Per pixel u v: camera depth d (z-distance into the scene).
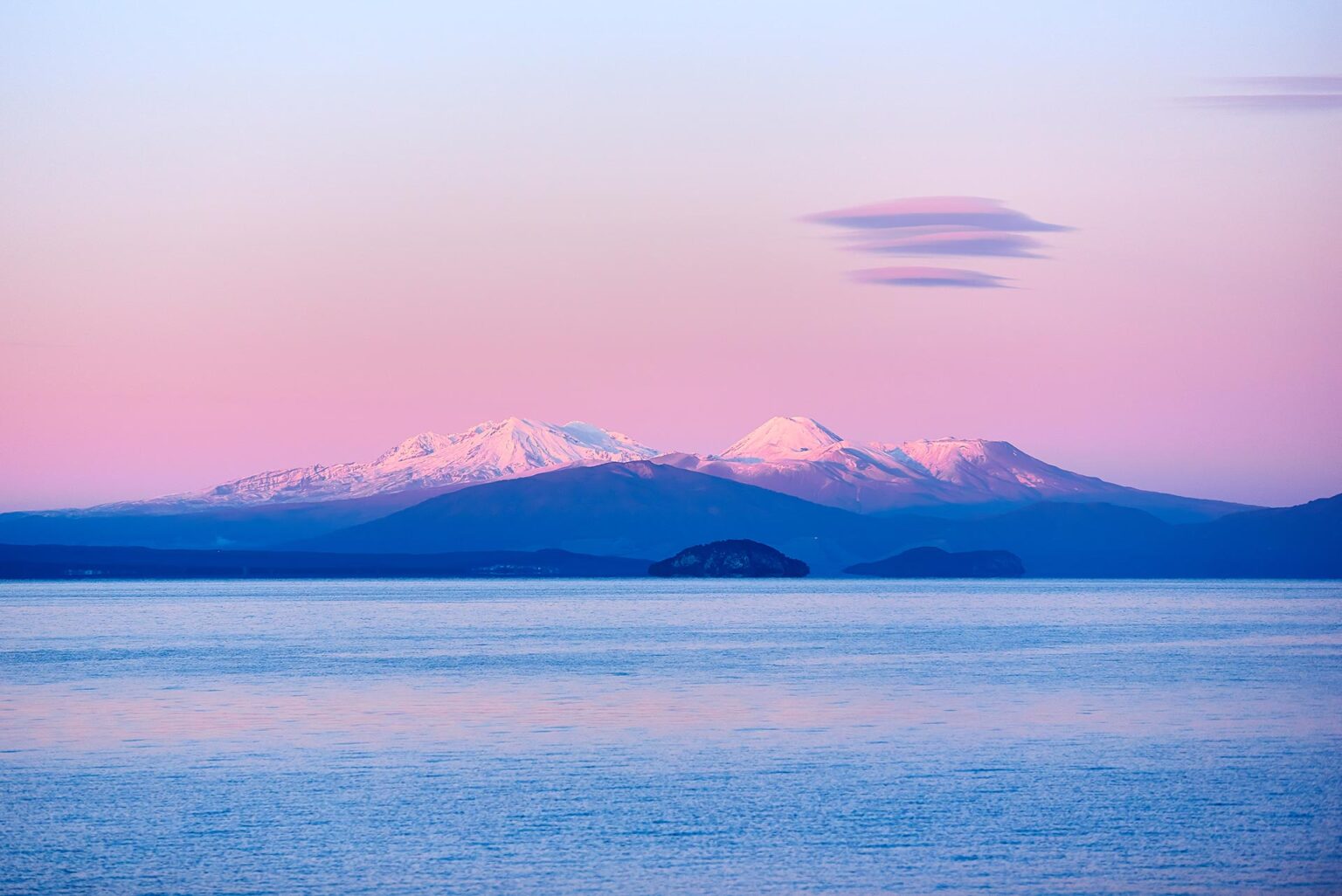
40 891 65.38
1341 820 78.50
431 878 67.56
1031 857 71.06
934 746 104.56
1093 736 109.25
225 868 69.06
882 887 66.06
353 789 87.19
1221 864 69.81
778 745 105.06
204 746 104.75
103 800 83.81
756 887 66.06
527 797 84.88
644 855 71.56
